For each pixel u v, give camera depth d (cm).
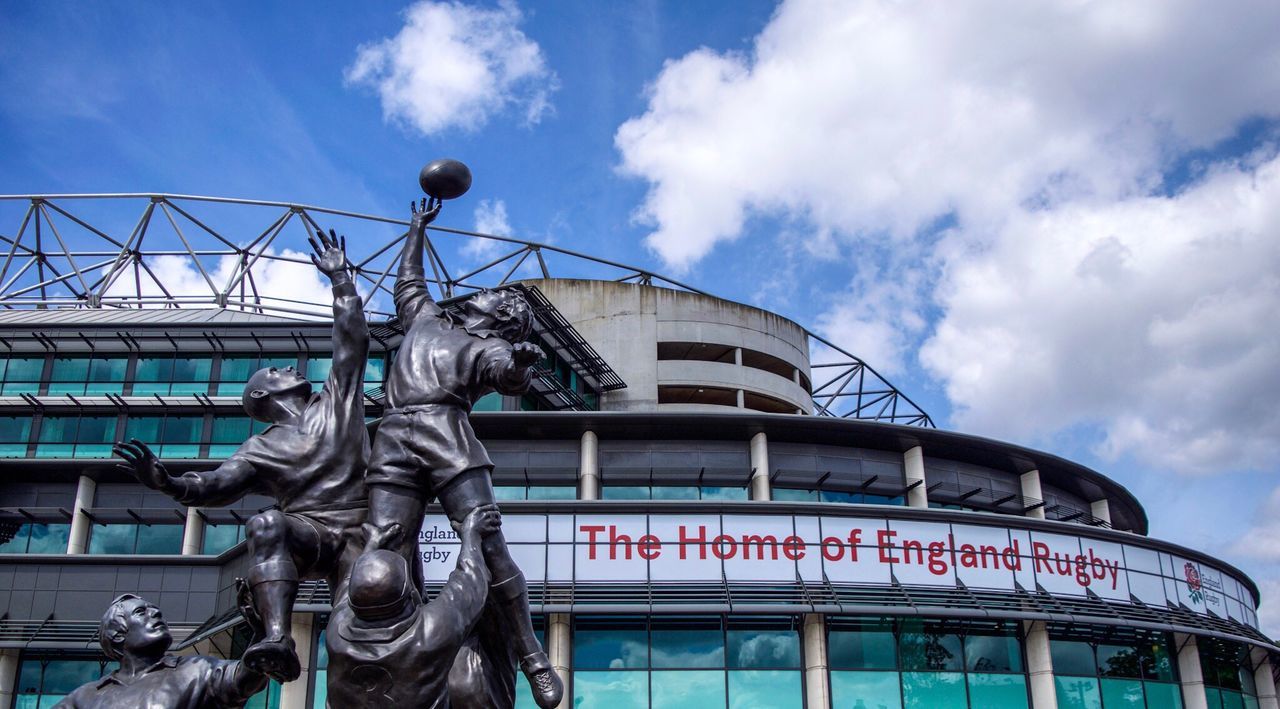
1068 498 5841
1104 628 4597
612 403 6412
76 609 4903
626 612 4112
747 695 4184
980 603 4309
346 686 771
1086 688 4472
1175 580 4841
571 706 4122
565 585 4191
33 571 4975
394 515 942
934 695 4269
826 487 5084
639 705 4147
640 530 4294
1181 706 4653
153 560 4969
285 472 957
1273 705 5262
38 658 4819
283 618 884
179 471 5500
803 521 4366
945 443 5181
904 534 4409
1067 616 4275
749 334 6775
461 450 945
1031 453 5322
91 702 962
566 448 5000
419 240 1109
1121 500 6081
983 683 4325
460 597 813
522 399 5694
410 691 767
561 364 6097
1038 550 4541
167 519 5522
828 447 5144
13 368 5938
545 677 923
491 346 982
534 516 4294
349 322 1003
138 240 6397
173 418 5856
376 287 6203
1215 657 4972
